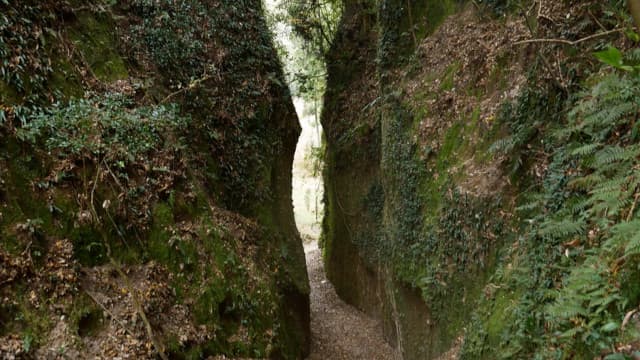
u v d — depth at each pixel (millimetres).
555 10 6527
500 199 6699
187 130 8945
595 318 3885
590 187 4828
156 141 7320
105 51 7762
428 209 8648
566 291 4258
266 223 10367
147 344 5473
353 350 11195
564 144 5668
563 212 5023
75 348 4914
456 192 7695
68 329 4988
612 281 3891
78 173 6035
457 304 7387
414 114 9750
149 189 6824
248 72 11016
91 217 5898
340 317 13391
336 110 15164
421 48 10398
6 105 5594
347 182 14359
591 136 5184
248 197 10180
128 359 5207
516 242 6121
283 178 11828
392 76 11164
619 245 3818
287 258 10570
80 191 5973
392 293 10156
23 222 5211
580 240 4754
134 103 7527
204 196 8141
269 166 10992
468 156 7859
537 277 5223
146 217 6570
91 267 5730
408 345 9203
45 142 5887
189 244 6930
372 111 13195
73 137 6098
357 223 13531
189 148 8875
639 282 3656
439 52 9828
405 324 9422
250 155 10492
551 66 6230
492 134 7367
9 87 5734
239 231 9102
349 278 14398
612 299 3732
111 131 6648
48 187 5672
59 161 5926
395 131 10352
